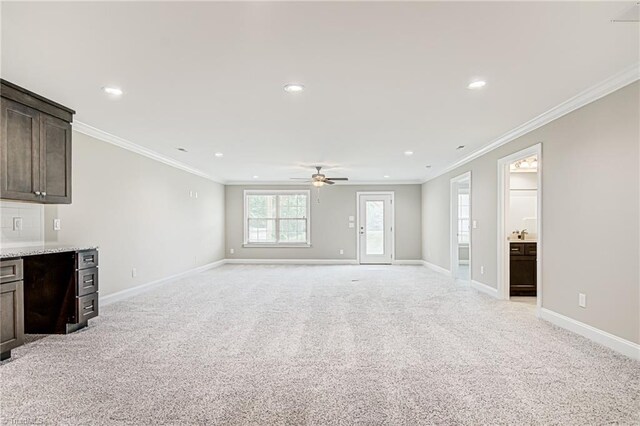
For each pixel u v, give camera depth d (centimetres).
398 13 216
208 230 917
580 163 373
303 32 238
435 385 263
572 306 388
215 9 211
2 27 230
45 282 390
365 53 268
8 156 330
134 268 590
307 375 280
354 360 310
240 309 493
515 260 571
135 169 593
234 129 483
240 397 245
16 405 234
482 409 229
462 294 597
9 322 314
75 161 463
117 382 268
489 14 218
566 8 211
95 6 207
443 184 834
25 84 329
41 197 366
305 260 1041
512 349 336
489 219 592
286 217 1045
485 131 495
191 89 339
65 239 448
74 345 349
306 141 552
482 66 291
